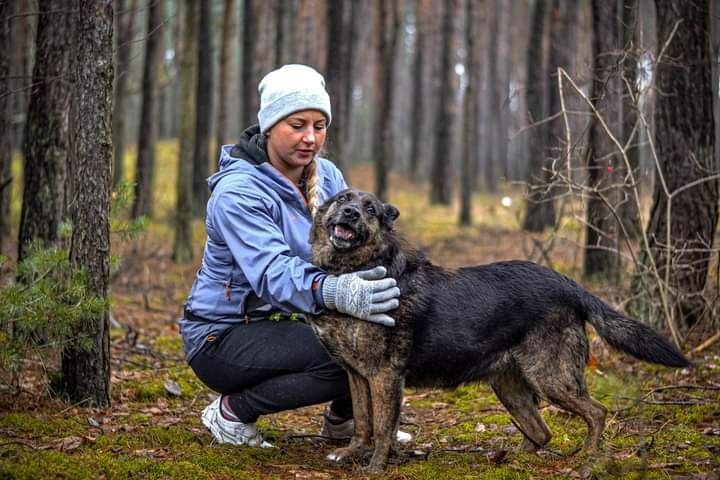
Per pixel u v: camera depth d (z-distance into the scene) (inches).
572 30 714.8
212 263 169.0
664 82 259.3
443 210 1034.7
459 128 1925.4
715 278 277.7
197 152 695.1
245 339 166.6
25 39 498.3
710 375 222.1
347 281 151.1
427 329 158.7
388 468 158.1
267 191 167.6
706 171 246.1
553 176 264.7
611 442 172.4
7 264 264.1
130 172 848.3
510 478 149.0
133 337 281.9
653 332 163.0
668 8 257.1
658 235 263.6
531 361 162.6
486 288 163.5
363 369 159.5
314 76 170.9
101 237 185.8
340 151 594.6
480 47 1256.2
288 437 184.7
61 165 247.1
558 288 165.3
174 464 145.0
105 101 183.8
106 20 181.5
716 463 150.1
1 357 172.2
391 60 930.7
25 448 150.6
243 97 751.7
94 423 175.8
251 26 745.6
